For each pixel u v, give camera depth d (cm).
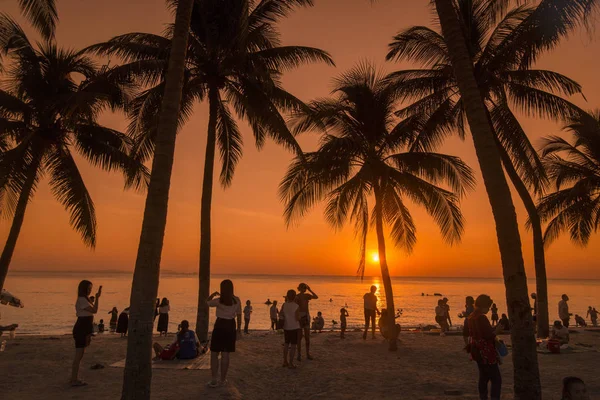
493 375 582
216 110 1452
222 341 779
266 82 1317
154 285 549
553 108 1481
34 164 1456
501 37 1505
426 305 7450
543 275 1574
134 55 1389
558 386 808
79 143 1541
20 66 1463
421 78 1557
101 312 4947
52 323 3691
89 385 761
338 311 5997
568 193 2039
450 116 1617
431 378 912
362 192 1681
